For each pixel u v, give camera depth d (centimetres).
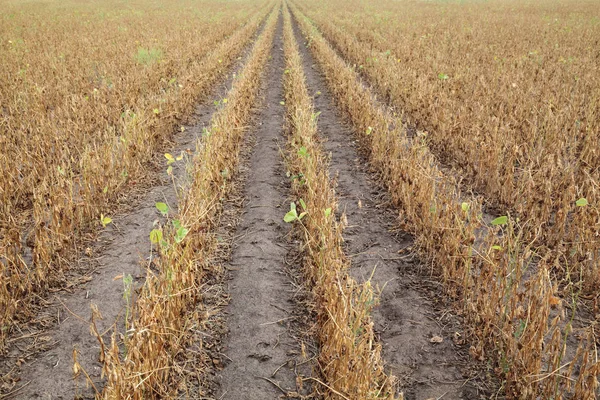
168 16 2802
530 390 259
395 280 398
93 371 299
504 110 723
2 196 466
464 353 317
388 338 332
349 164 657
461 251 376
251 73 1052
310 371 303
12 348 317
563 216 413
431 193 430
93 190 504
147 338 257
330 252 346
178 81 973
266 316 353
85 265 415
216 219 493
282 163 653
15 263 369
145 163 636
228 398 283
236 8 3838
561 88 824
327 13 2966
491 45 1401
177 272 323
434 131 697
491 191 529
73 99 755
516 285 292
